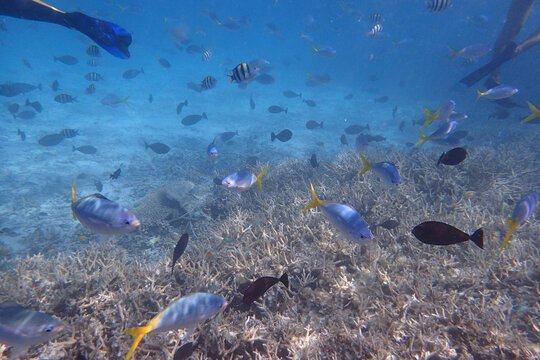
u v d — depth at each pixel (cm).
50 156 503
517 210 124
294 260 179
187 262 198
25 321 117
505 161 341
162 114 839
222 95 1126
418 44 1677
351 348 138
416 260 183
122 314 159
